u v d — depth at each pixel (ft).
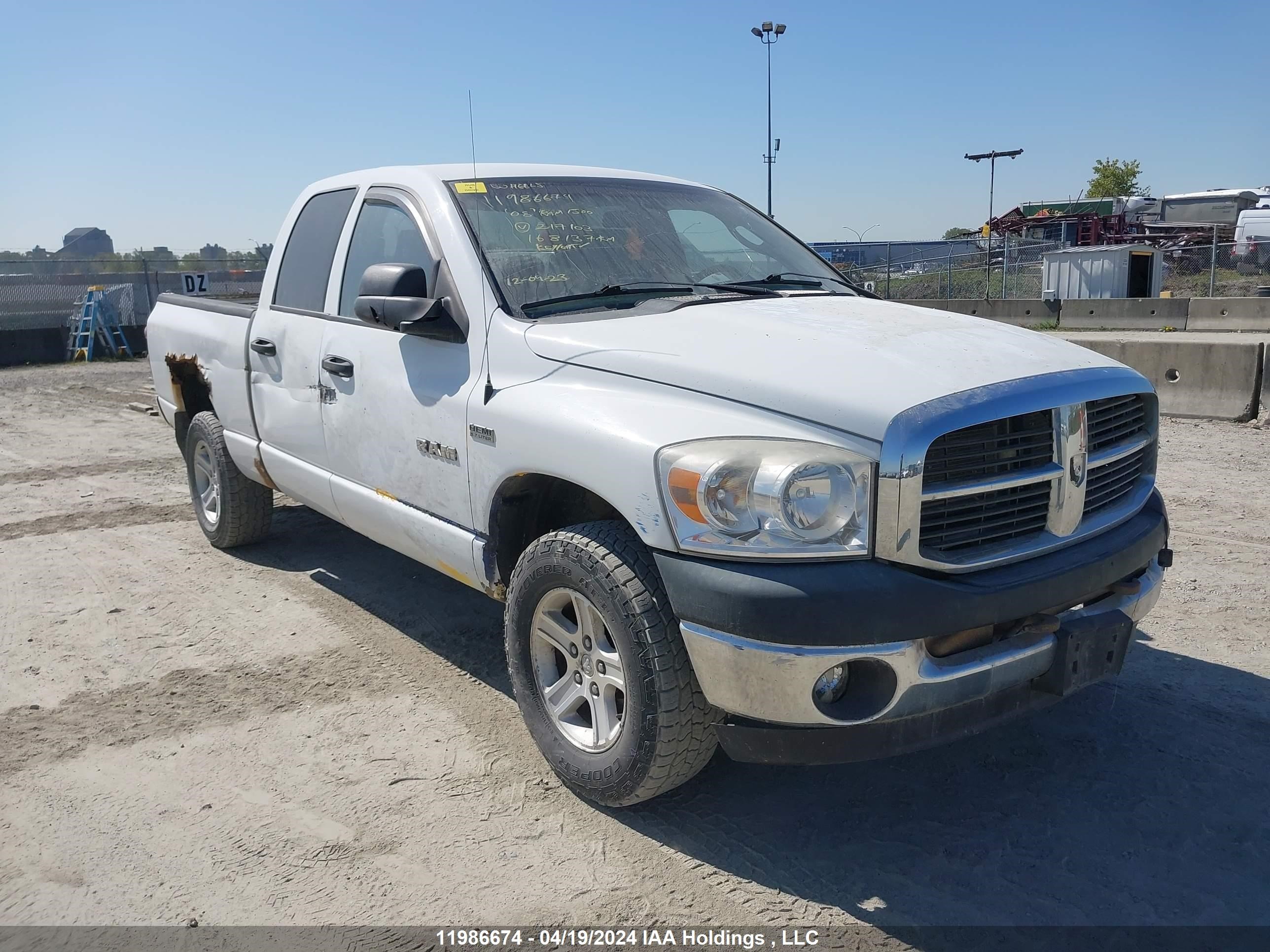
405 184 13.43
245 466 17.33
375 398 13.00
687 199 14.70
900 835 9.94
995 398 8.77
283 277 15.84
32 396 46.47
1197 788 10.66
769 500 8.39
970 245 106.22
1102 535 10.01
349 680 13.56
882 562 8.50
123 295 70.33
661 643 9.17
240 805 10.56
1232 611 15.35
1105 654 9.57
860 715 8.54
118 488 25.58
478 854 9.67
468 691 13.20
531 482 11.03
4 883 9.31
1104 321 71.05
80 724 12.39
